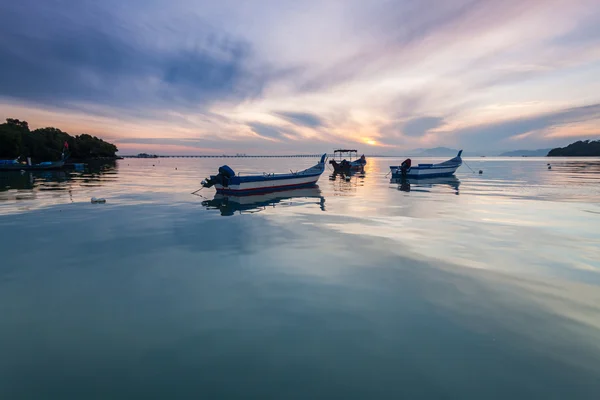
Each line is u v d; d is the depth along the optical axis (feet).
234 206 59.62
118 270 26.12
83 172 172.45
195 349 15.58
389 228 39.27
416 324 17.51
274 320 18.15
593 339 15.87
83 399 12.47
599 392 12.61
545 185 91.81
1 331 17.16
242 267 26.50
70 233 38.55
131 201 65.87
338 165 178.50
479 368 14.01
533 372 13.71
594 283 22.33
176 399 12.44
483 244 31.86
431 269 25.30
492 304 19.53
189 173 173.37
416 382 13.25
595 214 47.16
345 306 19.62
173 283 23.41
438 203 60.08
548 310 18.70
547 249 30.07
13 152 252.21
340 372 13.91
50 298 21.04
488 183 102.22
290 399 12.39
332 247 31.58
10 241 34.94
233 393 12.75
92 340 16.37
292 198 70.74
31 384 13.24
